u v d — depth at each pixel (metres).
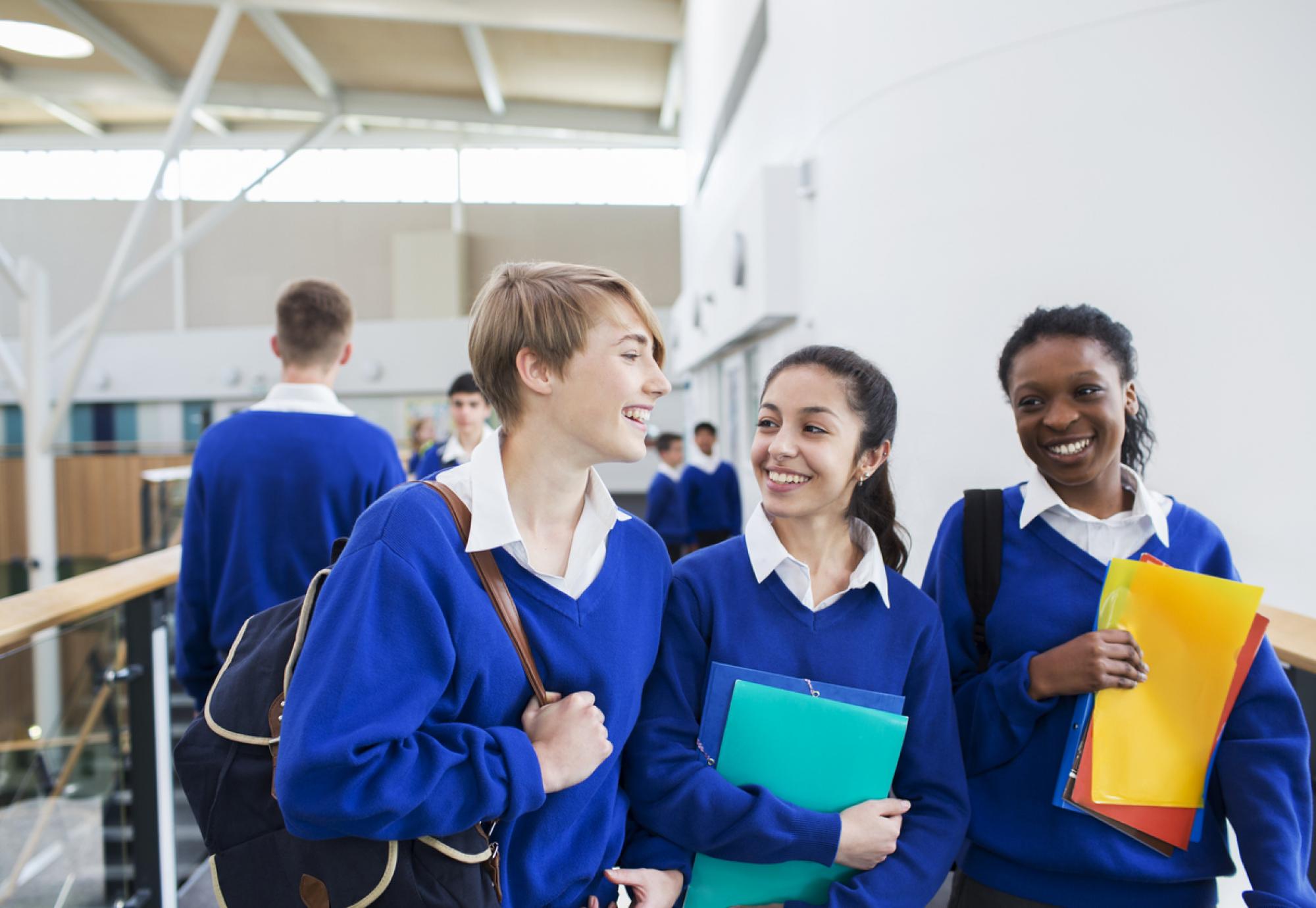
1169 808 1.06
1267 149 2.20
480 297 1.00
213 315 13.59
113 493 11.76
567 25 8.40
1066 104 2.47
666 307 13.64
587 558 0.99
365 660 0.80
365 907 0.82
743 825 0.99
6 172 13.58
